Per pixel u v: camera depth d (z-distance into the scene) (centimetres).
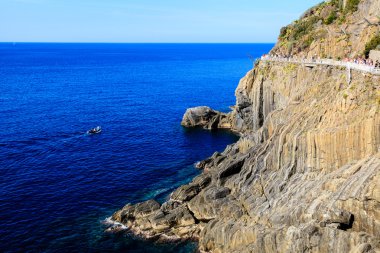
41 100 14462
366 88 4531
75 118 11656
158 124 11175
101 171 7406
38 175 7169
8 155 8181
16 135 9650
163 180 7038
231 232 4522
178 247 5047
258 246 3969
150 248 5050
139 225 5425
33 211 5878
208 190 5575
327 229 3497
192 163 7906
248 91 9369
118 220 5597
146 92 17050
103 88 18000
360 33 6612
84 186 6744
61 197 6325
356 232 3431
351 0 7794
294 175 4828
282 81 7456
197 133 10256
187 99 15450
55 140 9331
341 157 4394
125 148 8844
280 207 4409
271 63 8362
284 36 9688
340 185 3872
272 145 5519
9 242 5125
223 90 17888
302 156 4800
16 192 6456
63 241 5175
